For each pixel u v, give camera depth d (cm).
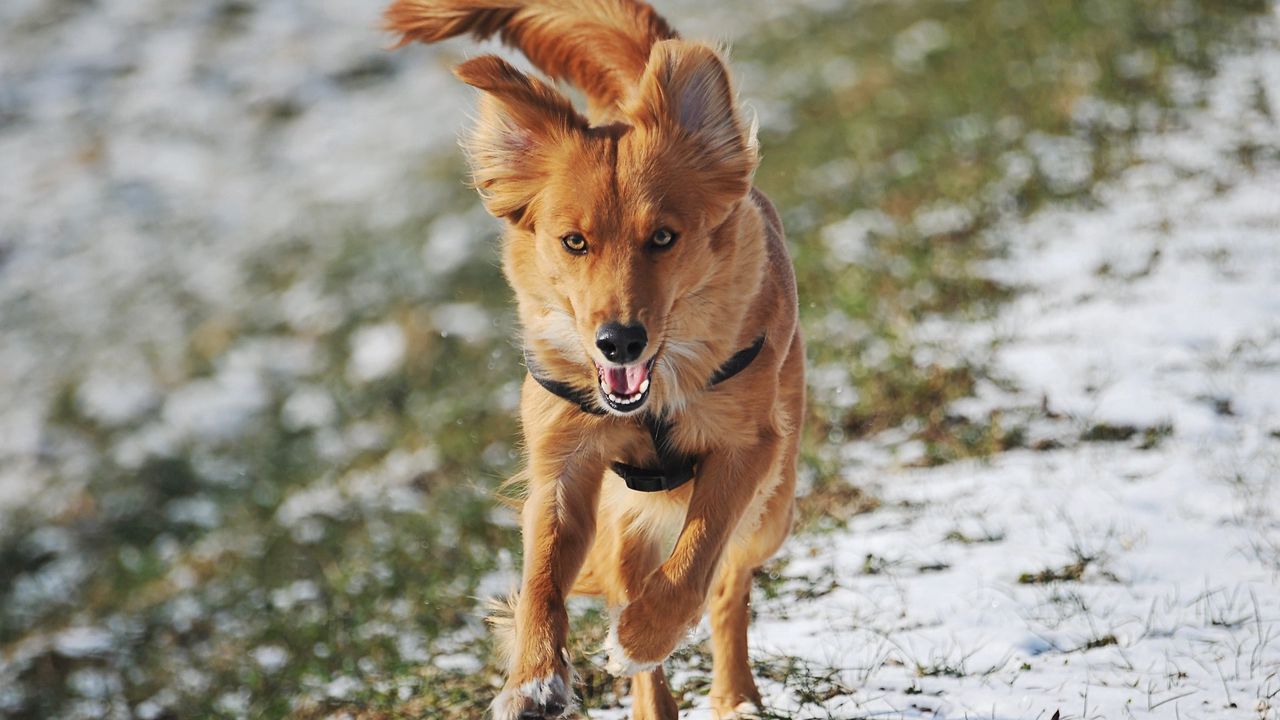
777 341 678
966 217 1562
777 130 2162
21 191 2427
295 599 1119
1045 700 645
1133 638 704
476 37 823
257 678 983
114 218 2314
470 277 1838
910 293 1391
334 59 2873
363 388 1627
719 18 2886
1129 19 2081
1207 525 837
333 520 1290
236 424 1634
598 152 651
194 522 1423
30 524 1484
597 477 673
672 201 638
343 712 862
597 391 641
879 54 2383
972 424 1084
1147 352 1132
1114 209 1490
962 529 893
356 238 2091
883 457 1070
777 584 867
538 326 669
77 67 2850
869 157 1889
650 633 606
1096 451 984
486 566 1058
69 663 1161
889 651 733
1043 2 2334
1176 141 1642
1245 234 1347
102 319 2011
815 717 669
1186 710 613
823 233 1639
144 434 1648
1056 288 1320
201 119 2658
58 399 1780
